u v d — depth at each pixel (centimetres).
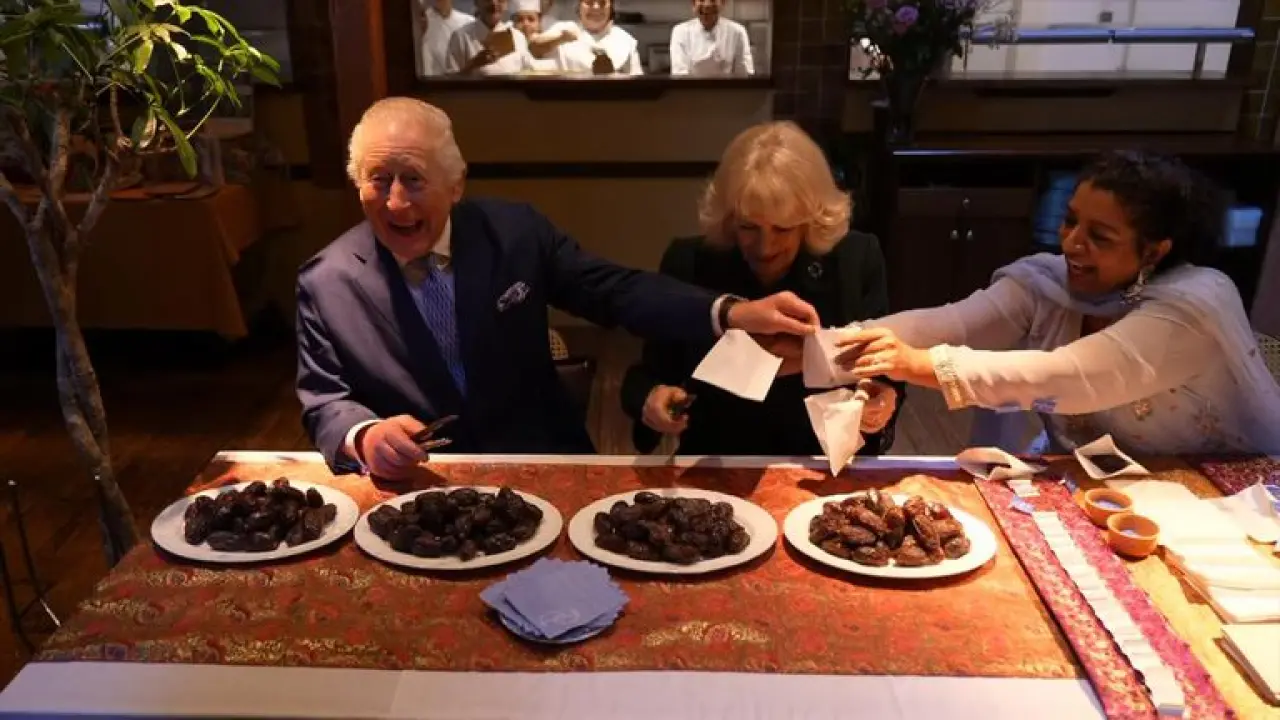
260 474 173
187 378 426
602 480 169
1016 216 418
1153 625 127
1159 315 169
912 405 391
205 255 392
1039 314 193
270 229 453
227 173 420
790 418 200
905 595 136
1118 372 167
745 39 439
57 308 189
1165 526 149
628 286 195
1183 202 168
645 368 204
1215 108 442
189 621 131
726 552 145
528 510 152
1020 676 120
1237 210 418
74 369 195
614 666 122
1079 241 173
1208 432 179
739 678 120
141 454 353
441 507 150
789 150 178
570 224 470
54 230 189
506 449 201
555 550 148
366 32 309
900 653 124
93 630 129
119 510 206
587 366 232
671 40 439
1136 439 182
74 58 169
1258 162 423
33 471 338
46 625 249
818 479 169
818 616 132
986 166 438
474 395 196
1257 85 438
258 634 128
